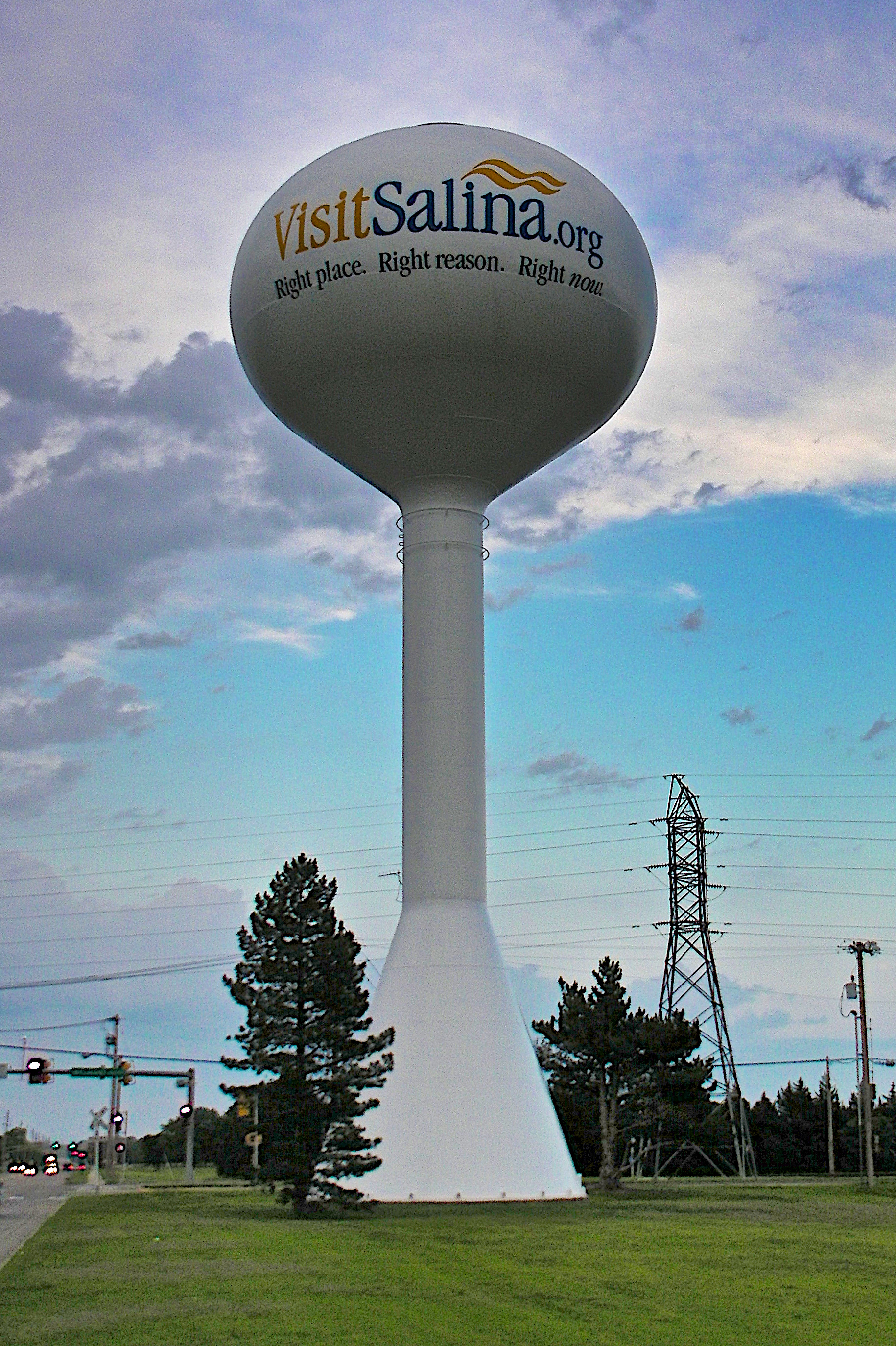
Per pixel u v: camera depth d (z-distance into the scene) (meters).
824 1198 43.03
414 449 39.00
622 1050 47.59
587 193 38.06
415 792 38.94
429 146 37.06
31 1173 109.06
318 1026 35.94
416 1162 36.16
